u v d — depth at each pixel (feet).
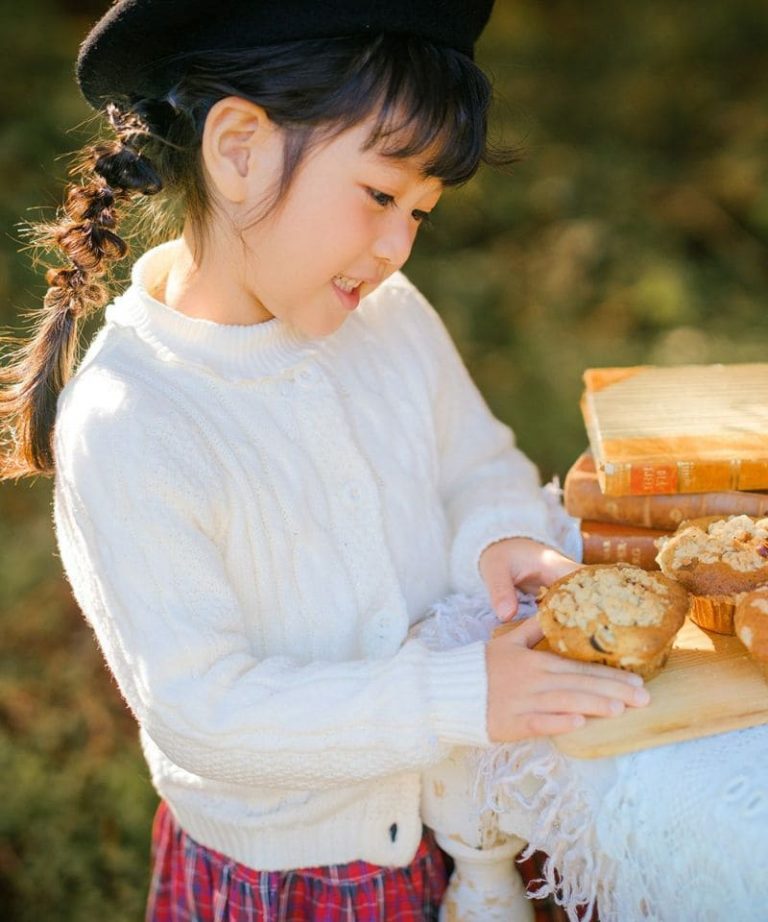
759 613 3.27
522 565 4.19
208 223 3.76
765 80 14.69
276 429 3.85
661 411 4.39
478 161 3.60
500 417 10.23
